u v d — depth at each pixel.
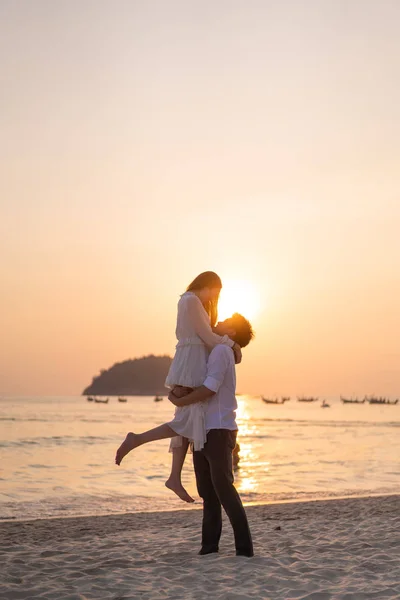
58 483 16.42
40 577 4.83
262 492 14.70
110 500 13.02
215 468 5.27
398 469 21.38
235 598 4.19
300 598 4.18
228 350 5.21
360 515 9.22
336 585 4.53
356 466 22.56
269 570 4.93
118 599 4.16
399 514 9.20
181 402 5.13
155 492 14.47
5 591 4.39
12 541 7.04
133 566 5.21
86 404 170.12
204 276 5.55
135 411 113.69
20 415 85.62
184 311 5.25
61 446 32.88
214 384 5.07
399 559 5.37
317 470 20.83
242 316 5.49
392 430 58.59
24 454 27.33
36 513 11.18
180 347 5.28
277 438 44.38
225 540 6.54
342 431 56.28
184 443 5.49
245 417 98.50
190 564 5.15
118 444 34.66
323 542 6.39
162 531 7.84
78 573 4.92
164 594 4.29
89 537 7.32
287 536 6.89
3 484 16.09
